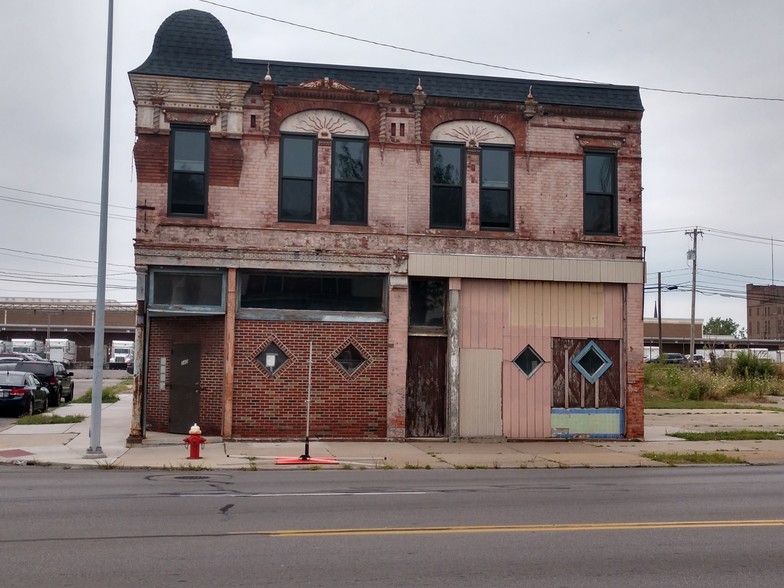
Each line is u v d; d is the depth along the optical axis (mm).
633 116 22141
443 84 21500
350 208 20953
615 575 7832
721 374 45531
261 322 20406
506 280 21484
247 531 9672
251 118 20453
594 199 22047
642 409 21859
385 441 20703
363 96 20891
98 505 11492
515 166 21578
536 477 15445
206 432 20609
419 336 21234
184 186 20172
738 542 9336
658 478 15438
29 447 18984
